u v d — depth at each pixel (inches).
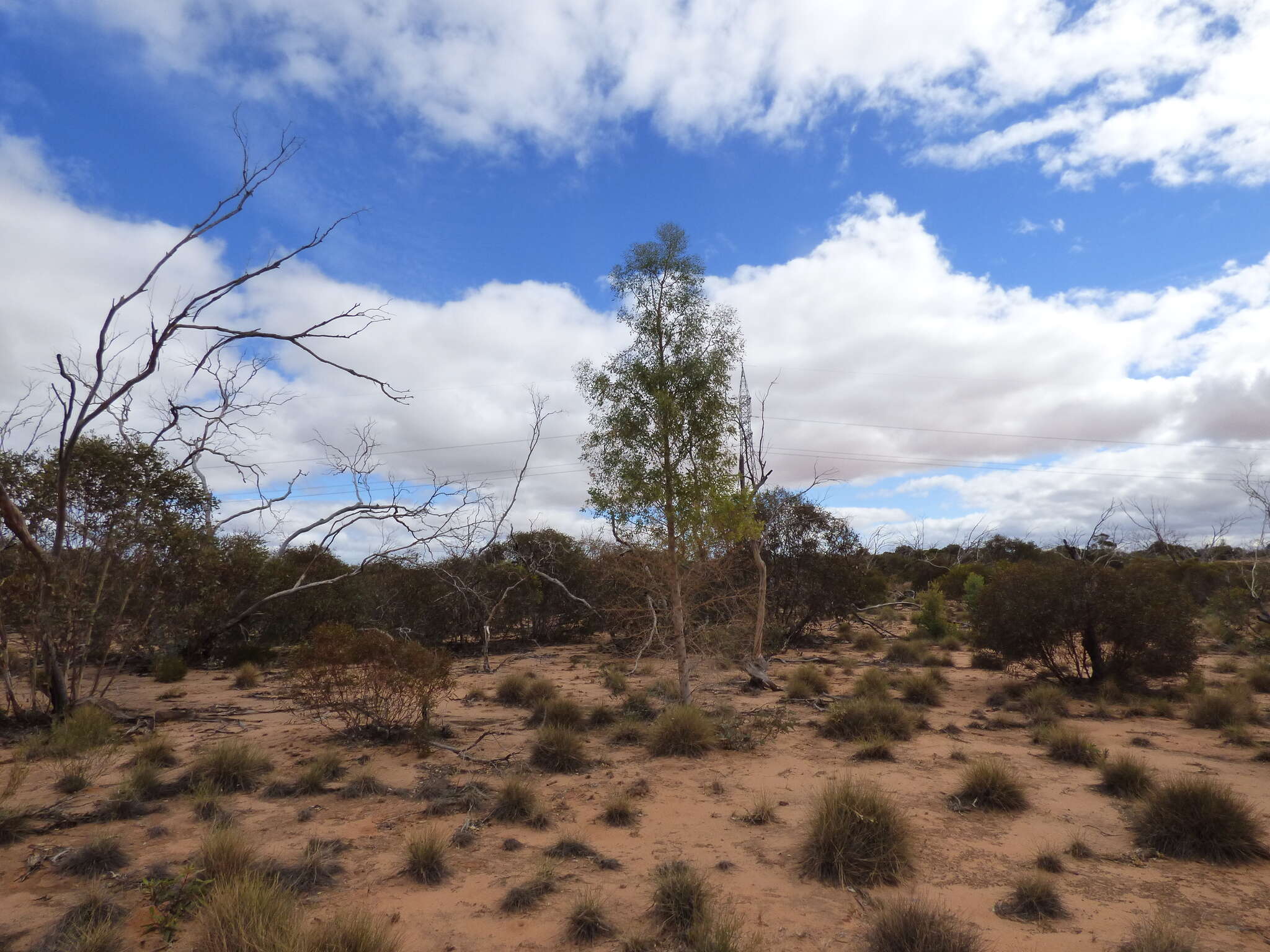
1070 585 592.7
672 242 473.4
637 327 476.7
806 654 872.3
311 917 187.8
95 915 181.8
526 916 190.7
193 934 175.6
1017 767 349.1
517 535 1003.9
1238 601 892.0
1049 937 179.5
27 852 231.6
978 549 2123.5
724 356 470.3
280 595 730.8
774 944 175.9
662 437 464.4
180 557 527.8
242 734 418.9
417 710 443.5
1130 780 304.3
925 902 183.0
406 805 284.5
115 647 581.0
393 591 949.2
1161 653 571.8
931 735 422.9
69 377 439.2
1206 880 216.7
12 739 405.7
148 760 338.3
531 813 269.4
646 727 423.2
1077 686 598.2
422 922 187.5
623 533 491.8
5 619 439.2
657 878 213.0
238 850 212.2
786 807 286.5
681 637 466.9
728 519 467.8
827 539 947.3
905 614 1357.0
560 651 946.1
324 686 389.1
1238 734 402.9
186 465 614.5
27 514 521.7
